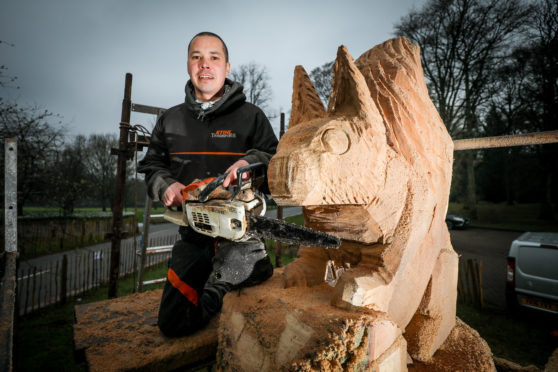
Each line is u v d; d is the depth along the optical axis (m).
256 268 1.19
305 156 0.73
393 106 0.99
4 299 1.63
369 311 0.85
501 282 6.51
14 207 2.34
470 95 16.05
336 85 0.92
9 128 8.03
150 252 3.75
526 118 15.21
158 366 1.24
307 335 0.81
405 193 0.95
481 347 1.17
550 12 13.41
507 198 25.64
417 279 1.05
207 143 1.79
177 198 1.38
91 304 1.83
